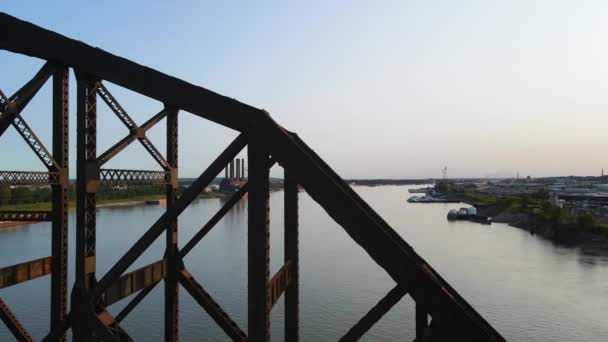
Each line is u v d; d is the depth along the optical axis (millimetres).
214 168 6293
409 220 100250
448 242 66125
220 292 34812
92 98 7852
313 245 58188
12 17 7715
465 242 66438
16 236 62125
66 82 8859
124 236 63000
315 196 5543
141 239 6852
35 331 26078
